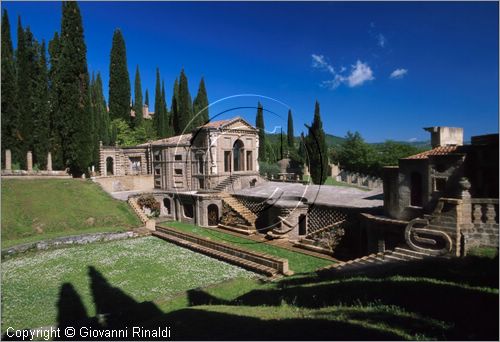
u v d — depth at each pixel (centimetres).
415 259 1602
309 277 1766
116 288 1861
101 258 2441
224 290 1761
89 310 1587
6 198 3269
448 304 1066
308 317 1097
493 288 1127
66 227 3164
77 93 4544
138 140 6356
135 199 3997
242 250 2317
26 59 4525
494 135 1616
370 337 867
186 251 2639
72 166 4691
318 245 2444
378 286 1348
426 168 1716
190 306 1551
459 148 1712
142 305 1558
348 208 2380
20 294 1775
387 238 1906
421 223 1656
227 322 1110
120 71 6675
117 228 3284
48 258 2445
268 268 2061
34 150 4703
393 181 1917
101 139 5809
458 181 1586
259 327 1010
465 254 1487
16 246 2512
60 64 4512
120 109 6681
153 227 3381
